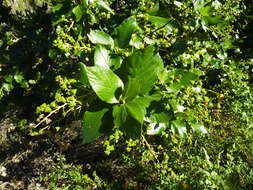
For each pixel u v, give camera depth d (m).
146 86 0.41
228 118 1.33
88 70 0.38
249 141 1.26
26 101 1.18
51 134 1.22
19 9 1.48
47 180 1.12
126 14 0.71
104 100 0.39
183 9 0.75
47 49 0.94
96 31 0.50
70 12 0.61
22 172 1.16
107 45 0.50
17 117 1.24
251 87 1.48
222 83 1.17
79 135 1.21
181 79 0.51
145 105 0.41
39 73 0.97
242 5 1.31
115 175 1.13
